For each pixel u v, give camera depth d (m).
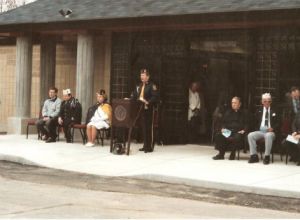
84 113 17.11
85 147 15.44
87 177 11.67
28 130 18.52
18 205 8.52
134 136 16.67
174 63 16.48
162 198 9.67
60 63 20.14
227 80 15.98
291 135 12.79
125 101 14.12
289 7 12.99
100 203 9.00
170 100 16.44
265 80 14.93
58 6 18.56
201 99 16.64
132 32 17.33
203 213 8.45
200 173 11.55
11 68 22.45
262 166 12.47
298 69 14.41
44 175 11.85
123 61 17.67
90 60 17.22
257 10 13.42
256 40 15.05
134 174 11.68
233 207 9.05
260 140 13.04
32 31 18.22
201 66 16.48
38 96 21.03
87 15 16.61
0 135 18.38
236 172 11.68
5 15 18.91
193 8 14.77
